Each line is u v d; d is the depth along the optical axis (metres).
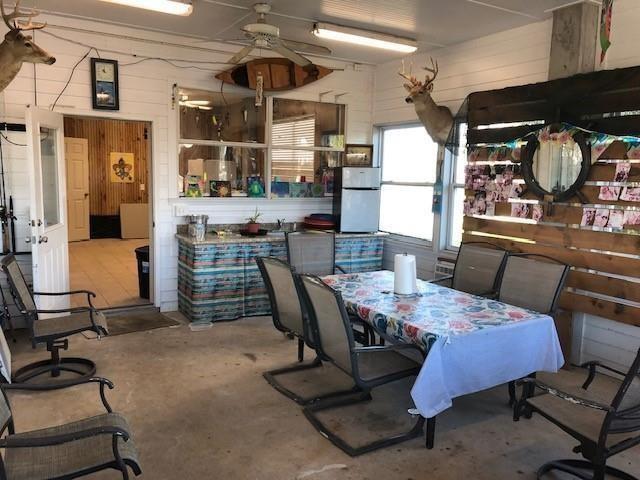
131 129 10.74
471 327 2.86
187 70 5.25
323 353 3.14
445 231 5.50
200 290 4.96
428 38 4.95
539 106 4.24
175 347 4.34
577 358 4.13
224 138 5.61
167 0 3.78
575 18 3.95
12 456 2.04
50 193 4.71
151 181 5.27
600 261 3.90
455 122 5.20
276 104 5.84
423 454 2.78
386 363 3.05
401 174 6.21
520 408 2.88
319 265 4.91
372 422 3.13
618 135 3.70
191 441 2.86
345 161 6.22
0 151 4.51
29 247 4.71
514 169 4.51
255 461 2.68
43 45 4.58
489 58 4.84
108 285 6.50
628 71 3.62
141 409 3.22
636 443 2.22
